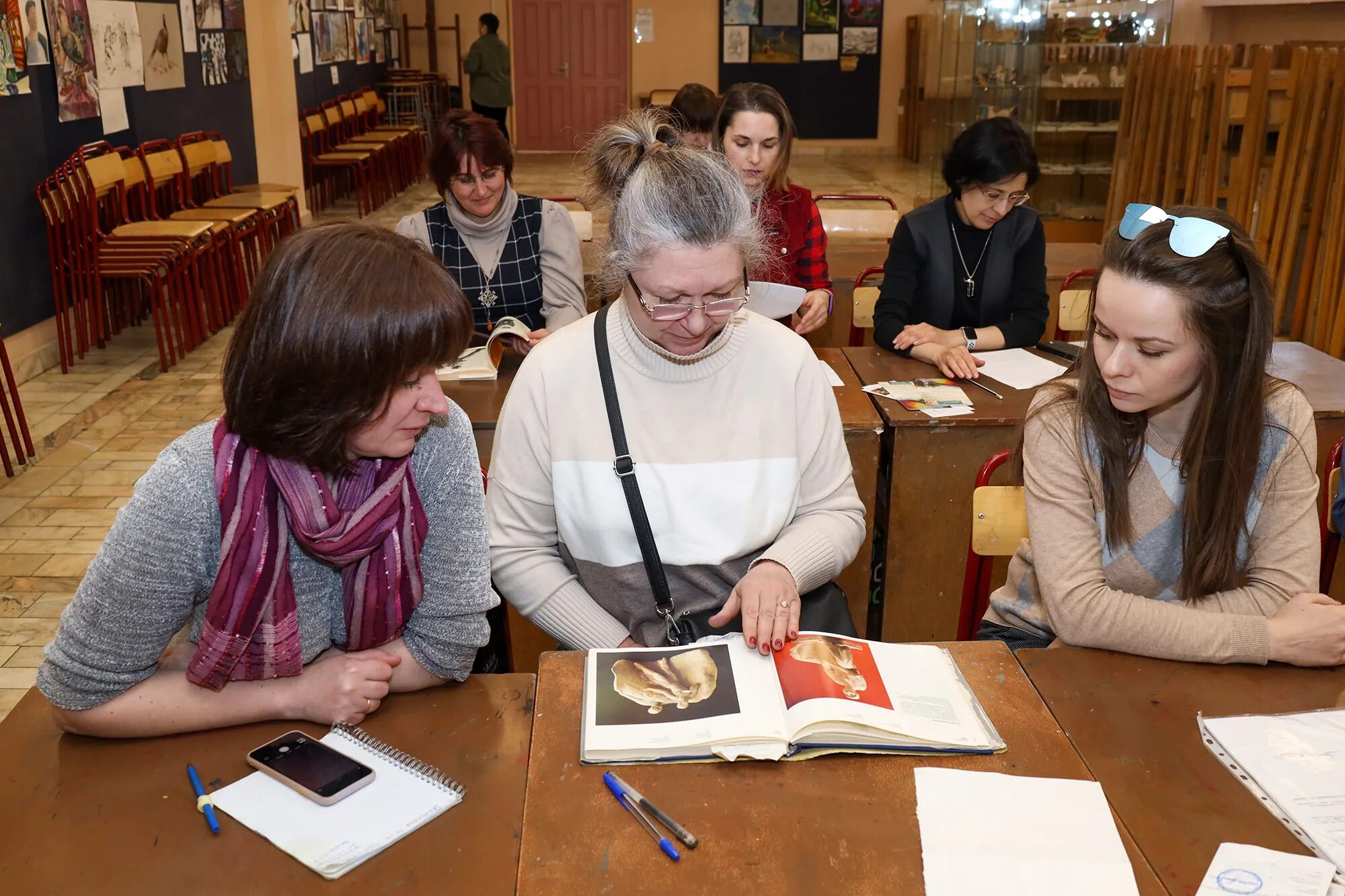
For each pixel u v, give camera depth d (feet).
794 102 45.09
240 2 25.32
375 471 3.98
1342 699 4.33
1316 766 3.86
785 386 5.46
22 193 16.25
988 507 5.78
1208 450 4.81
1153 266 4.43
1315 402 8.38
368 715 4.17
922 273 10.41
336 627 4.28
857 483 8.35
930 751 3.95
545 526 5.62
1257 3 24.85
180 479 3.74
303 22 30.68
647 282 4.87
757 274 6.40
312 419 3.54
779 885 3.32
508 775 3.83
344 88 35.24
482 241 10.50
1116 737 4.06
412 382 3.67
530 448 5.48
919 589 8.84
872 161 43.88
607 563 5.42
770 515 5.41
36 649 9.20
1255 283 4.50
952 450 8.39
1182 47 19.74
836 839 3.51
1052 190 23.93
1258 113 16.63
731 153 10.19
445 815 3.62
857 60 44.55
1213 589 5.08
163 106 21.26
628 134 5.46
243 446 3.76
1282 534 4.95
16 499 12.10
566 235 10.73
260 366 3.48
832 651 4.49
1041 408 5.24
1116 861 3.40
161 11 21.08
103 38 18.67
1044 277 10.34
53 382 16.02
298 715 4.10
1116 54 22.59
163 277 16.71
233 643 3.89
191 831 3.54
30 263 16.57
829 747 3.92
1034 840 3.50
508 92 39.24
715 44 44.75
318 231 3.56
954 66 25.71
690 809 3.65
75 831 3.53
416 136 36.78
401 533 4.10
